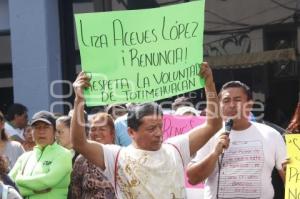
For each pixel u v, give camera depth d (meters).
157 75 4.15
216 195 4.41
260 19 9.23
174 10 4.14
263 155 4.38
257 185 4.36
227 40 9.39
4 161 4.23
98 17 4.11
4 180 4.22
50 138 5.44
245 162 4.38
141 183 3.80
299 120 4.66
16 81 9.39
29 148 6.81
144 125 3.82
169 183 3.82
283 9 9.13
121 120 6.16
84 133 3.87
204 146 4.37
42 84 9.27
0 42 9.94
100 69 4.11
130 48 4.14
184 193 3.90
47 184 5.26
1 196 3.88
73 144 3.87
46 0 9.30
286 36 9.16
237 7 9.30
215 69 9.45
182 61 4.14
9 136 6.87
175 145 3.95
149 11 4.14
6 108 9.99
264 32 9.24
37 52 9.28
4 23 9.83
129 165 3.83
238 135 4.43
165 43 4.14
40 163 5.38
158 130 3.85
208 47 9.47
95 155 3.88
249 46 9.30
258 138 4.41
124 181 3.83
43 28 9.26
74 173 5.20
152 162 3.83
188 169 4.14
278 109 9.20
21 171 5.44
